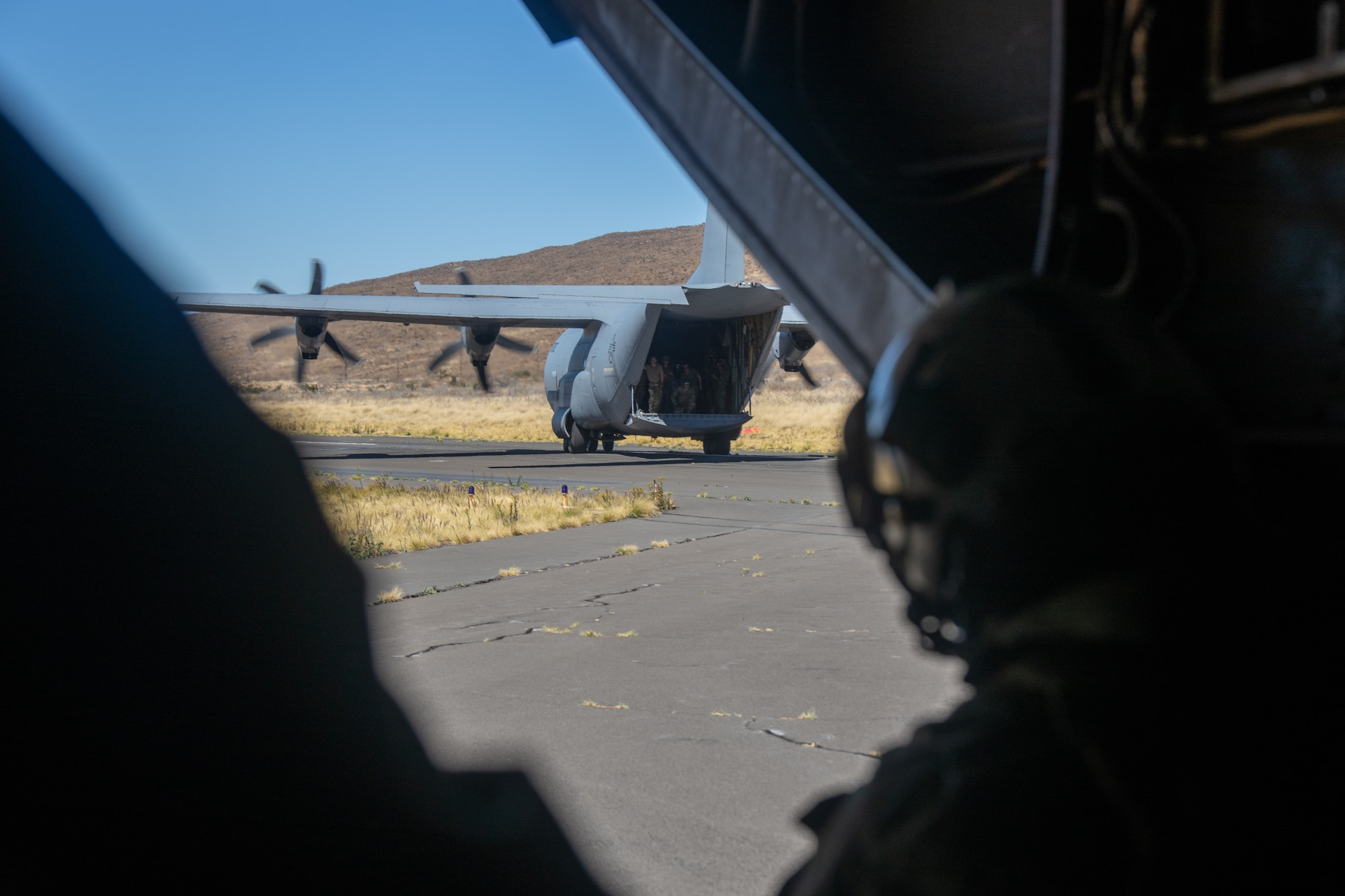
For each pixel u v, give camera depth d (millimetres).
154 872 641
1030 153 1354
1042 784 577
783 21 1516
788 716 5191
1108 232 1080
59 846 624
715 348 33844
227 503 646
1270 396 1099
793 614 8156
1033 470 608
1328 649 626
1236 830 583
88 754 618
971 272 1328
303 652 709
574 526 15070
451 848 839
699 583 9805
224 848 672
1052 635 610
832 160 1429
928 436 663
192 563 630
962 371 658
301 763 713
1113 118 1066
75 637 593
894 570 743
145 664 627
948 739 640
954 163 1403
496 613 8234
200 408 615
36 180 523
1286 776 593
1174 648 598
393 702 820
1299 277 1088
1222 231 1085
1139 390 629
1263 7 991
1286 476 1090
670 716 5176
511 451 36344
